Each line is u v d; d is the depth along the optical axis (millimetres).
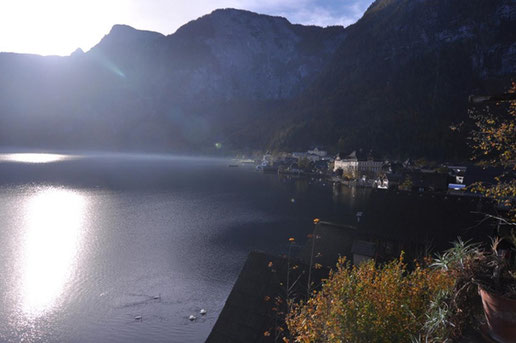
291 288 16422
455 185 113125
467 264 5117
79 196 128125
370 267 9992
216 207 109812
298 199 127250
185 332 37906
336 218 94625
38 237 72562
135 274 53250
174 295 46375
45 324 39031
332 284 10188
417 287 8297
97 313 41531
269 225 86125
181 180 190375
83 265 56750
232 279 51906
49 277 51688
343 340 8242
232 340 15609
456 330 5121
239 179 199875
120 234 75812
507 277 4605
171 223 87000
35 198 121688
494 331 4387
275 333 14992
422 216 36656
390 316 7957
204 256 62031
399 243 35938
